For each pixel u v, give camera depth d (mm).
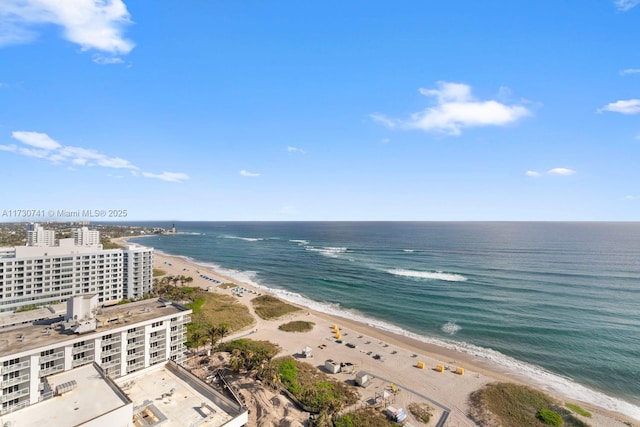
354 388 61438
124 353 56031
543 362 74125
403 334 91562
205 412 35344
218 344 78625
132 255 119688
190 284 149625
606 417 54031
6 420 28688
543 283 137375
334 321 102500
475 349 81062
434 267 176375
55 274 104062
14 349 46594
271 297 126812
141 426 32375
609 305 109312
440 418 53312
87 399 32125
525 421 52312
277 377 59656
